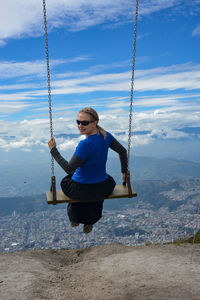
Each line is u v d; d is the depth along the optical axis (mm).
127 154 3152
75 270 5086
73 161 2625
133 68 3623
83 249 7008
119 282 3721
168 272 3955
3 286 3611
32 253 6527
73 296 3365
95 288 3656
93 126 2658
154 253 5480
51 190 3074
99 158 2709
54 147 2877
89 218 2930
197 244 6297
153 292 3035
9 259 5520
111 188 2932
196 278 3510
